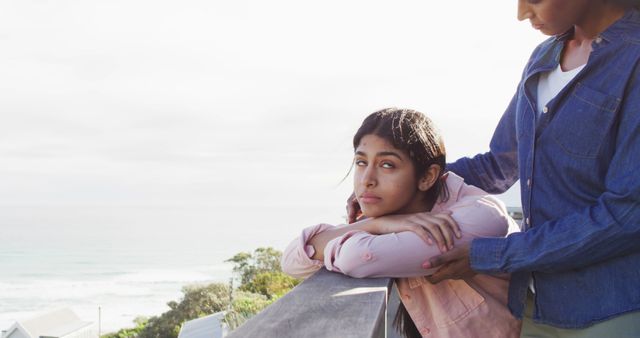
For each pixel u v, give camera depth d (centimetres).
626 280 125
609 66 128
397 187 140
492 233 142
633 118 122
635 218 119
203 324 2250
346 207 163
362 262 131
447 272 138
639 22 127
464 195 153
